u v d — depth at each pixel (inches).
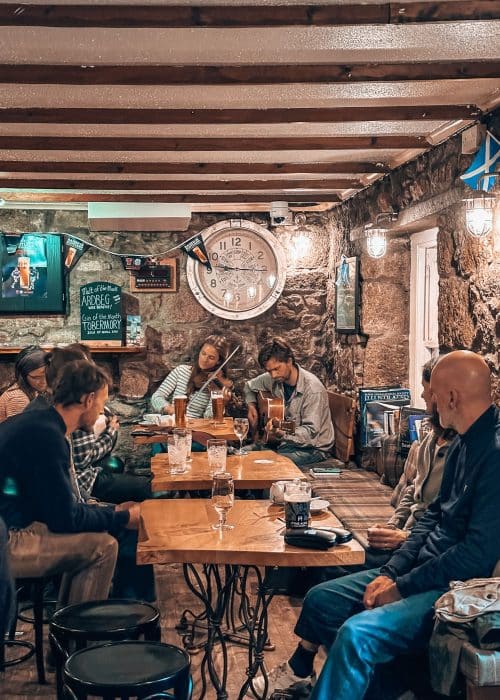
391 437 218.5
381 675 115.7
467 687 102.7
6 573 99.0
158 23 113.3
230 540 121.2
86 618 119.6
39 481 135.3
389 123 179.3
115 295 288.8
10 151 202.5
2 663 151.7
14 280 284.2
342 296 270.4
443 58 137.9
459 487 122.9
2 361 282.5
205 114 165.0
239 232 294.4
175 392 279.6
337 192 271.1
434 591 117.4
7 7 111.0
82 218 288.4
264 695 132.6
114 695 95.6
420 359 242.5
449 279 187.3
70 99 158.7
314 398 249.4
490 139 157.4
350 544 120.3
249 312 295.6
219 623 132.4
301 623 130.7
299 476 167.9
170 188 243.0
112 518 139.8
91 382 140.1
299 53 133.8
